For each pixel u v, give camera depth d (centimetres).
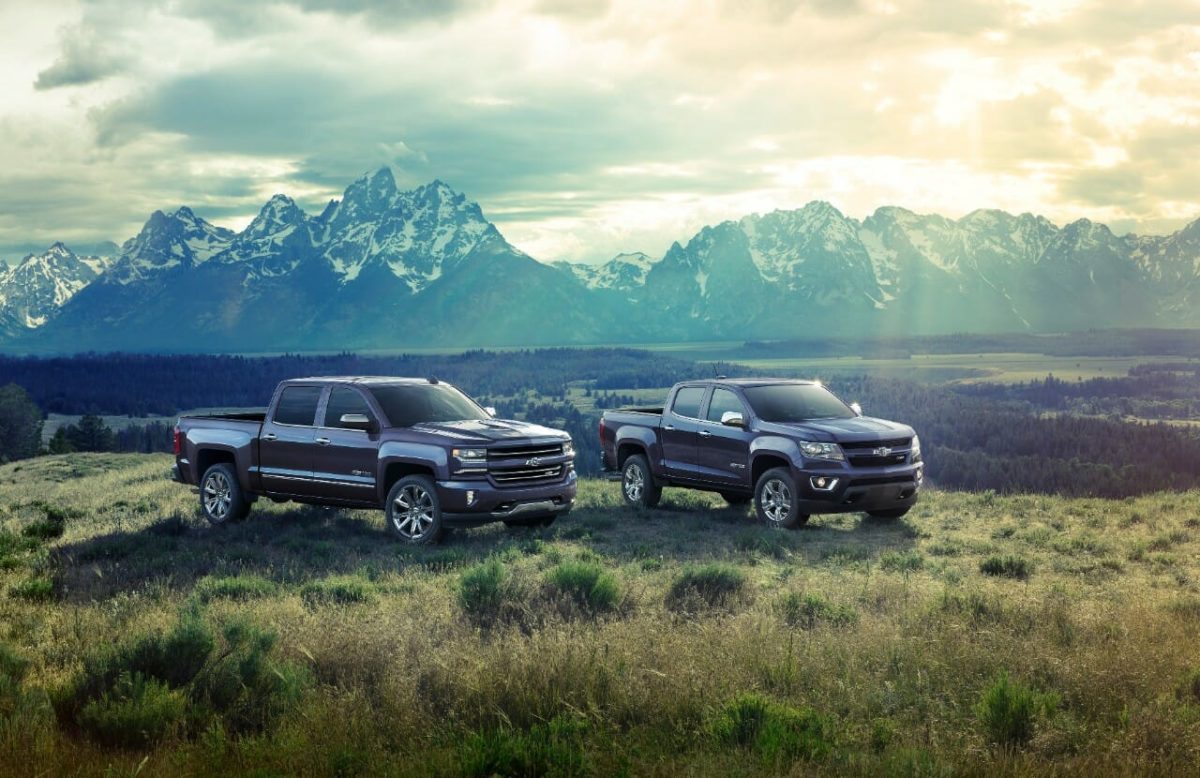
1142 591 1004
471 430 1293
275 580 1054
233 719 577
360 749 528
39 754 510
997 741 530
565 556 1184
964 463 15612
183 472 1518
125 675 589
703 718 554
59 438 14362
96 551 1243
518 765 495
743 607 875
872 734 545
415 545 1259
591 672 612
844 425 1430
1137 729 518
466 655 655
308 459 1375
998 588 986
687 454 1565
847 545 1288
